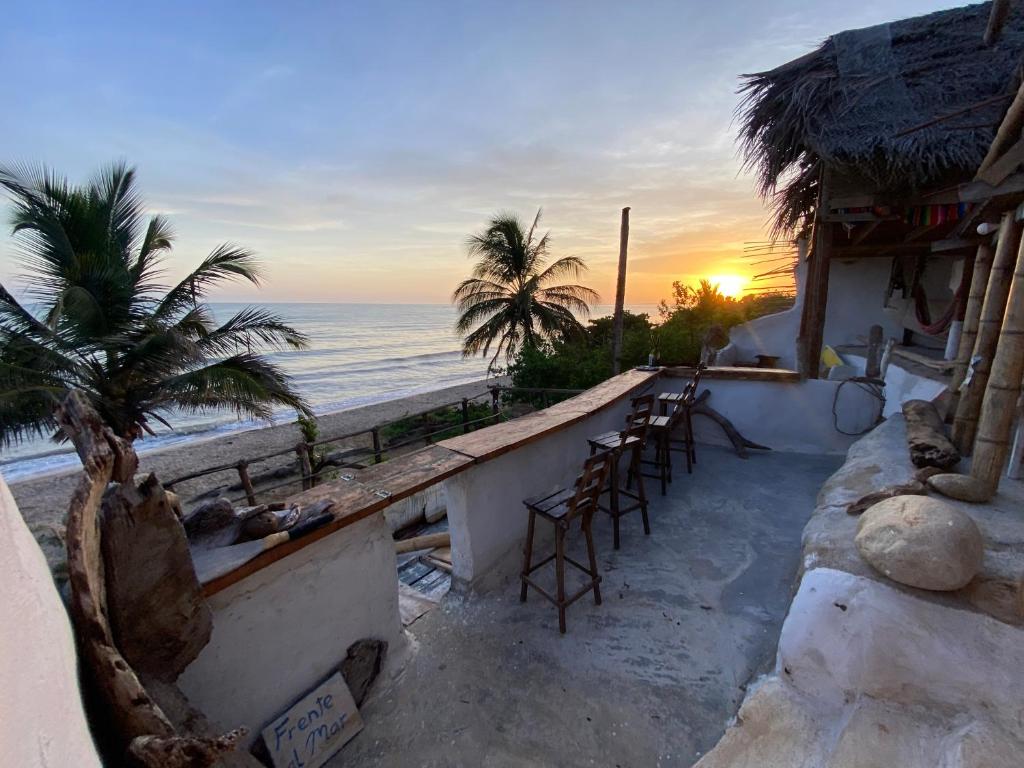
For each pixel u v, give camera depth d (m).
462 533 2.71
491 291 18.47
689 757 1.75
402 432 14.47
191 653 1.35
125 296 8.32
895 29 4.11
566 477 3.63
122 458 1.19
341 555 1.95
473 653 2.32
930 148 3.48
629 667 2.20
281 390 9.51
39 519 10.25
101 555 1.17
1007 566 1.57
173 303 9.14
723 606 2.61
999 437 2.05
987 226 2.56
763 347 8.94
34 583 0.83
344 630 1.99
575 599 2.49
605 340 18.80
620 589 2.80
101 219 8.24
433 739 1.88
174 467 13.10
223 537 1.65
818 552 1.78
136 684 1.03
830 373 5.86
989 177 2.22
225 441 15.80
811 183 5.30
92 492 1.10
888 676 1.39
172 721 1.19
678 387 5.57
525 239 17.92
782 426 5.09
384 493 2.06
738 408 5.26
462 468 2.43
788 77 4.45
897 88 3.81
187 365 8.55
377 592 2.13
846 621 1.49
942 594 1.47
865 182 4.27
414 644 2.38
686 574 2.92
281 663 1.76
